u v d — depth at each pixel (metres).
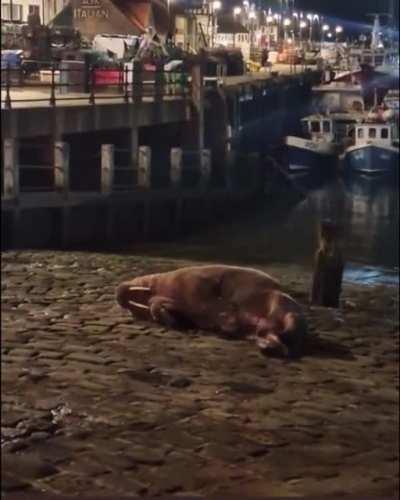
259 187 35.28
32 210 22.78
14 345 10.52
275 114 45.72
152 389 8.93
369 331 12.98
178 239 27.31
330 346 11.73
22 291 14.51
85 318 12.25
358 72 52.84
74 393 8.59
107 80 25.39
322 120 49.56
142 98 27.52
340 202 40.00
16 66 21.27
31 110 22.72
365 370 10.57
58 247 23.41
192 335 11.49
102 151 25.11
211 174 33.25
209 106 32.94
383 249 28.52
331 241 14.66
